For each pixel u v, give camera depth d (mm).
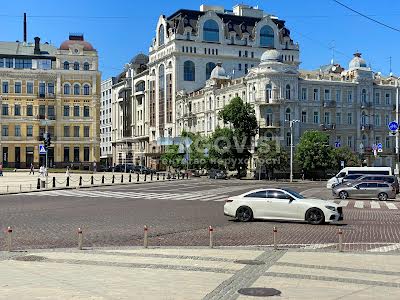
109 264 13234
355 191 41688
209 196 42719
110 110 171375
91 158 106062
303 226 22812
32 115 104188
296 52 126812
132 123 145875
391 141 102125
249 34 123125
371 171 56281
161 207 31906
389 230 21469
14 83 103375
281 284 11016
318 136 88000
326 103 96562
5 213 27234
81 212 28109
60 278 11469
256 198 24531
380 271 12539
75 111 105812
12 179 66938
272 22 124938
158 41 127562
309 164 87250
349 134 98688
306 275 11977
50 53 109125
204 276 11805
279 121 93188
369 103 99875
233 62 121250
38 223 22750
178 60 117750
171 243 17547
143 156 136125
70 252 15156
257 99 93750
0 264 13109
